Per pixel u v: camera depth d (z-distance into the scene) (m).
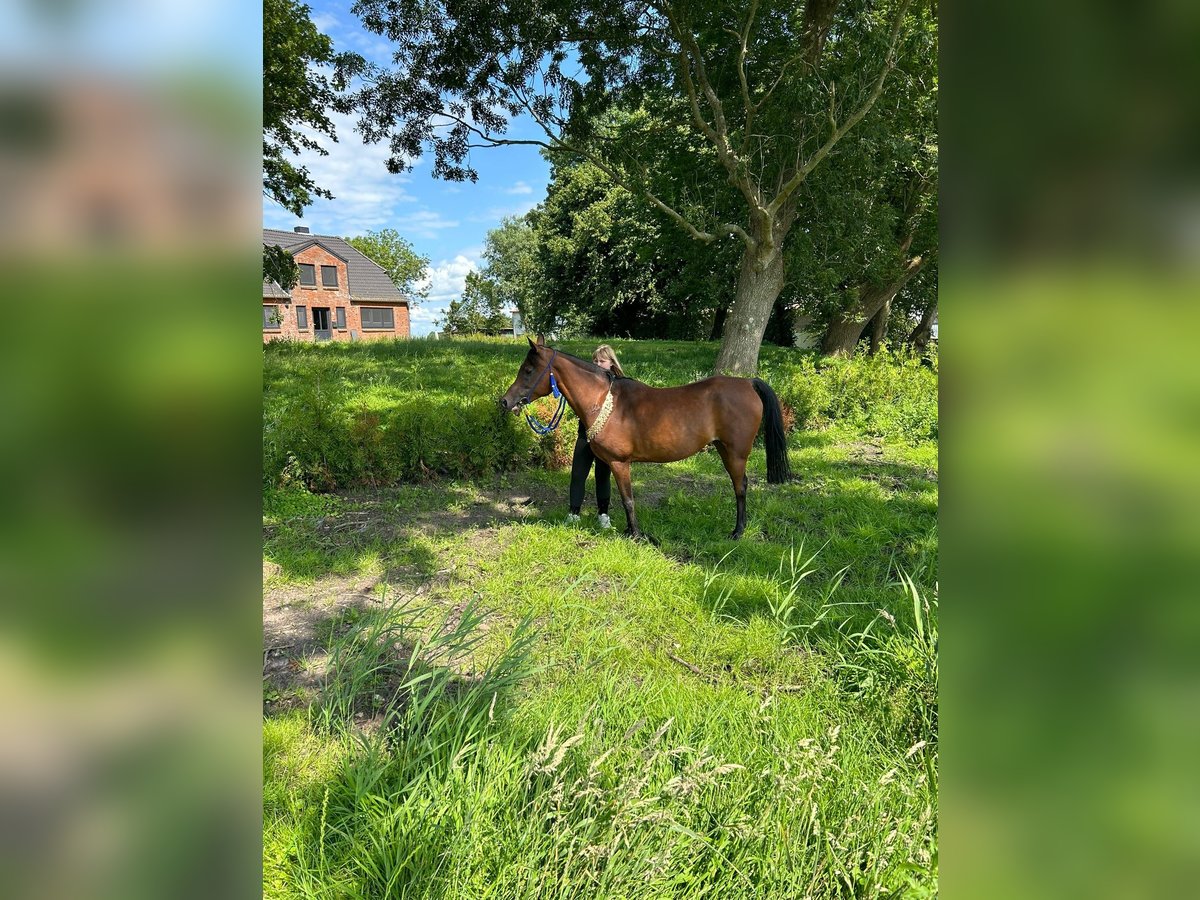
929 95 11.88
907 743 2.58
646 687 3.03
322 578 4.48
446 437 6.96
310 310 43.03
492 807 2.08
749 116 11.04
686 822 2.10
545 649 3.43
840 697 3.01
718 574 4.40
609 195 27.75
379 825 2.06
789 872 1.94
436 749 2.32
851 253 13.30
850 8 10.32
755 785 2.27
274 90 12.36
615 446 5.09
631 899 1.82
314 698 2.99
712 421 5.17
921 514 6.01
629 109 13.30
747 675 3.26
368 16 10.74
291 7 12.27
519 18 10.31
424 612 3.91
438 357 14.07
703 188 14.15
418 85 11.42
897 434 9.55
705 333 30.72
